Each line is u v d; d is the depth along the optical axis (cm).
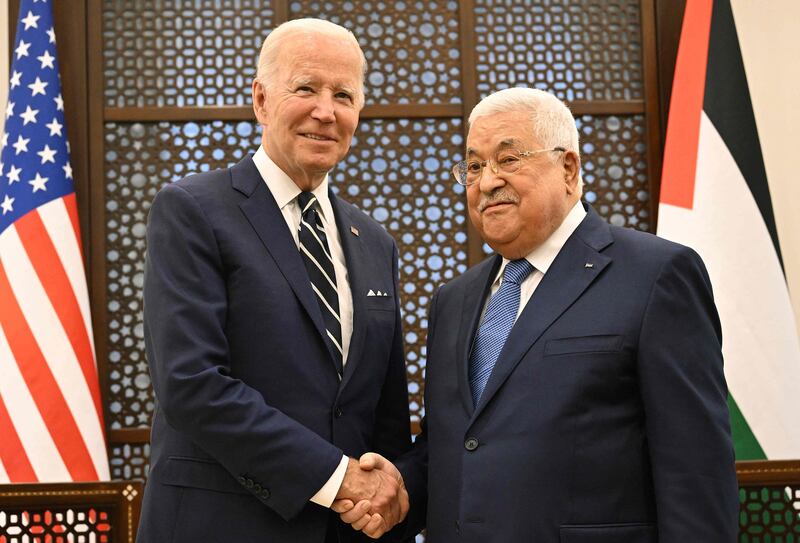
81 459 364
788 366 364
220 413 207
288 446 209
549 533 200
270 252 228
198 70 424
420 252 423
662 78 430
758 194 381
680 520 196
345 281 242
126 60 423
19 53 396
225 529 214
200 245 221
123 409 410
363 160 425
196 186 231
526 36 433
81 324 376
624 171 430
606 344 206
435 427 226
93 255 410
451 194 425
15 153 387
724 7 396
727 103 388
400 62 429
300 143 232
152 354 218
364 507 213
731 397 362
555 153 222
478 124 224
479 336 228
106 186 417
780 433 359
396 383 254
